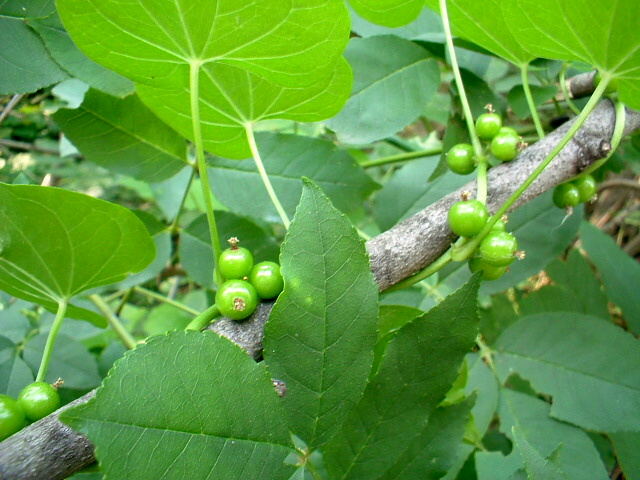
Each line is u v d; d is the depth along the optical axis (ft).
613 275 0.81
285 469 0.37
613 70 0.43
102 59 0.45
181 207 0.79
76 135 0.70
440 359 0.44
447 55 0.76
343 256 0.39
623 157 0.90
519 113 0.73
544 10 0.43
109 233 0.45
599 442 0.76
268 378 0.37
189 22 0.41
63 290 0.48
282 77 0.47
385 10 0.66
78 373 0.77
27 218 0.42
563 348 0.73
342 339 0.40
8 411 0.37
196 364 0.33
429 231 0.47
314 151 0.76
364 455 0.45
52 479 0.34
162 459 0.31
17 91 0.58
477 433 0.69
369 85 0.71
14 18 0.58
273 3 0.39
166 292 1.58
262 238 0.77
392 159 0.86
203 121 0.56
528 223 0.79
